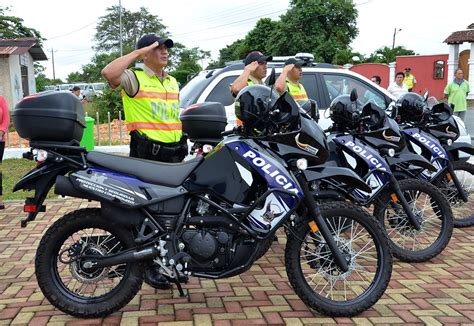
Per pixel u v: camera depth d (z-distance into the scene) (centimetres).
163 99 413
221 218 347
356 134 479
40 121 333
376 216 479
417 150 550
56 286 351
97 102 2108
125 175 348
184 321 357
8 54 2145
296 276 359
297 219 370
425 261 480
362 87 691
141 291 411
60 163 343
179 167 355
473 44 2427
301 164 344
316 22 4009
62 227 348
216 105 441
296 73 573
